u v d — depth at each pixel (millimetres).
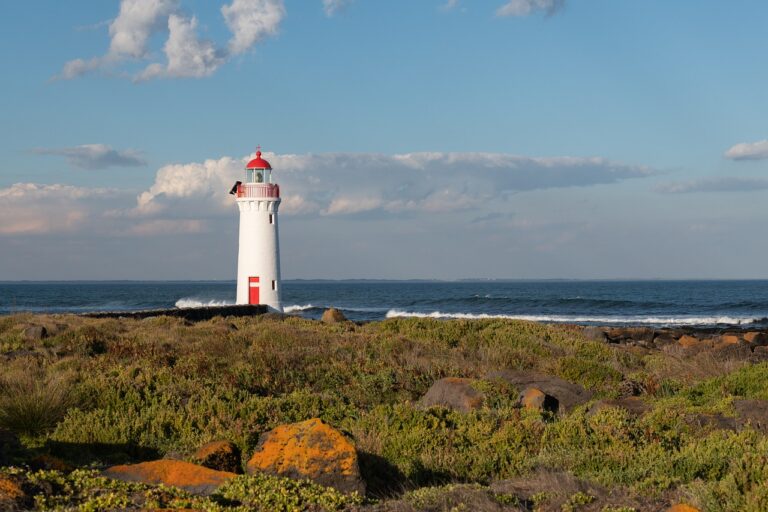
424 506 8859
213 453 10781
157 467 9773
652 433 12672
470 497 9016
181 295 142125
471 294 163125
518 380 18234
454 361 22375
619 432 12672
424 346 25031
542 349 25938
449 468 11391
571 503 8953
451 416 14430
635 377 20219
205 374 18000
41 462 9891
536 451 12352
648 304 102250
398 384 19188
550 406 16625
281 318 35562
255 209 46000
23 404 13062
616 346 30703
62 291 182125
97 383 15500
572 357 23516
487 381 17703
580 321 75000
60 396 13906
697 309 94750
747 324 71250
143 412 14047
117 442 12422
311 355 21391
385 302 115188
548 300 107375
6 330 24156
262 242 46156
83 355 19781
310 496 8867
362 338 25906
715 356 28359
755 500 8414
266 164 47156
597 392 18609
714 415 14148
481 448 12352
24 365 17391
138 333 24656
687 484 9734
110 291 181625
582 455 11383
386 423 13578
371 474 10531
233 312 41219
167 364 18906
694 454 10914
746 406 14297
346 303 113625
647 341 40344
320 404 15852
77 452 11859
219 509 8055
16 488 8227
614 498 9203
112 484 8914
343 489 9734
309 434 10039
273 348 22266
